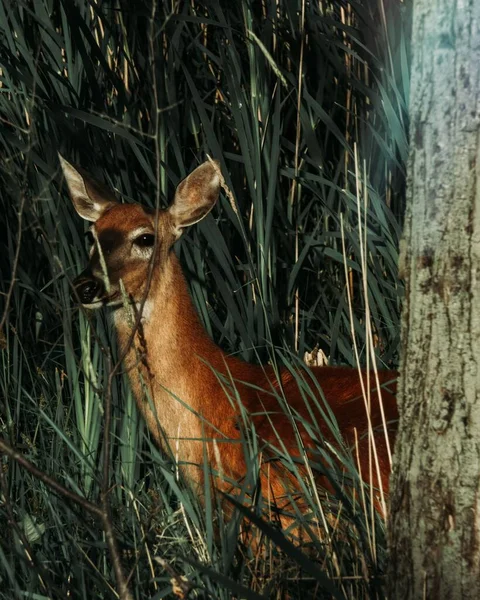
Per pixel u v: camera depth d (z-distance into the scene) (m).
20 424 8.67
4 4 9.16
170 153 9.55
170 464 7.86
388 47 9.53
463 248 4.62
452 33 4.61
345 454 6.81
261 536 6.04
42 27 9.16
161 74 9.23
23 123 9.32
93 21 9.45
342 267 9.91
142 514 7.30
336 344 9.59
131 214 8.44
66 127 8.88
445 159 4.68
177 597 5.55
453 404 4.70
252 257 9.43
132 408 8.42
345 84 10.41
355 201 9.46
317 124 10.34
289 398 7.74
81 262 9.06
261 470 7.25
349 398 7.66
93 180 8.99
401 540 5.02
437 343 4.76
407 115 9.63
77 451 7.08
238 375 8.03
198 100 8.85
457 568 4.70
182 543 6.48
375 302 9.49
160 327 8.15
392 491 5.12
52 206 7.71
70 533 6.71
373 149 10.14
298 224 9.73
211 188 8.70
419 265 4.85
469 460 4.64
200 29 10.05
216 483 7.55
